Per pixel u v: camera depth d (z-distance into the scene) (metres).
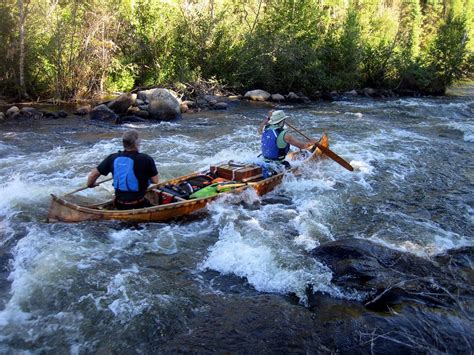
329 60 21.03
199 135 11.34
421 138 11.63
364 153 9.84
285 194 7.11
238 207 6.45
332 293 4.30
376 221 6.21
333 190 7.37
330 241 5.34
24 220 5.84
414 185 7.81
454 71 22.97
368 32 25.58
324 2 26.66
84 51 15.86
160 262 4.91
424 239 5.64
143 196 5.78
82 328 3.78
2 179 7.53
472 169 8.90
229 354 3.44
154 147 9.95
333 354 3.46
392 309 4.00
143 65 17.88
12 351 3.50
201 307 4.10
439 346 3.55
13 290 4.30
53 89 15.66
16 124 11.98
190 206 5.99
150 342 3.64
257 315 3.96
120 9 17.06
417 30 28.83
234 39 19.06
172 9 18.39
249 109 15.92
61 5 17.11
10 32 14.65
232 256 4.95
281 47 18.72
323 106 17.41
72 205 5.57
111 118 12.76
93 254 4.97
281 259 4.86
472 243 5.57
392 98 21.03
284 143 7.14
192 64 18.42
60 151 9.46
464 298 4.19
